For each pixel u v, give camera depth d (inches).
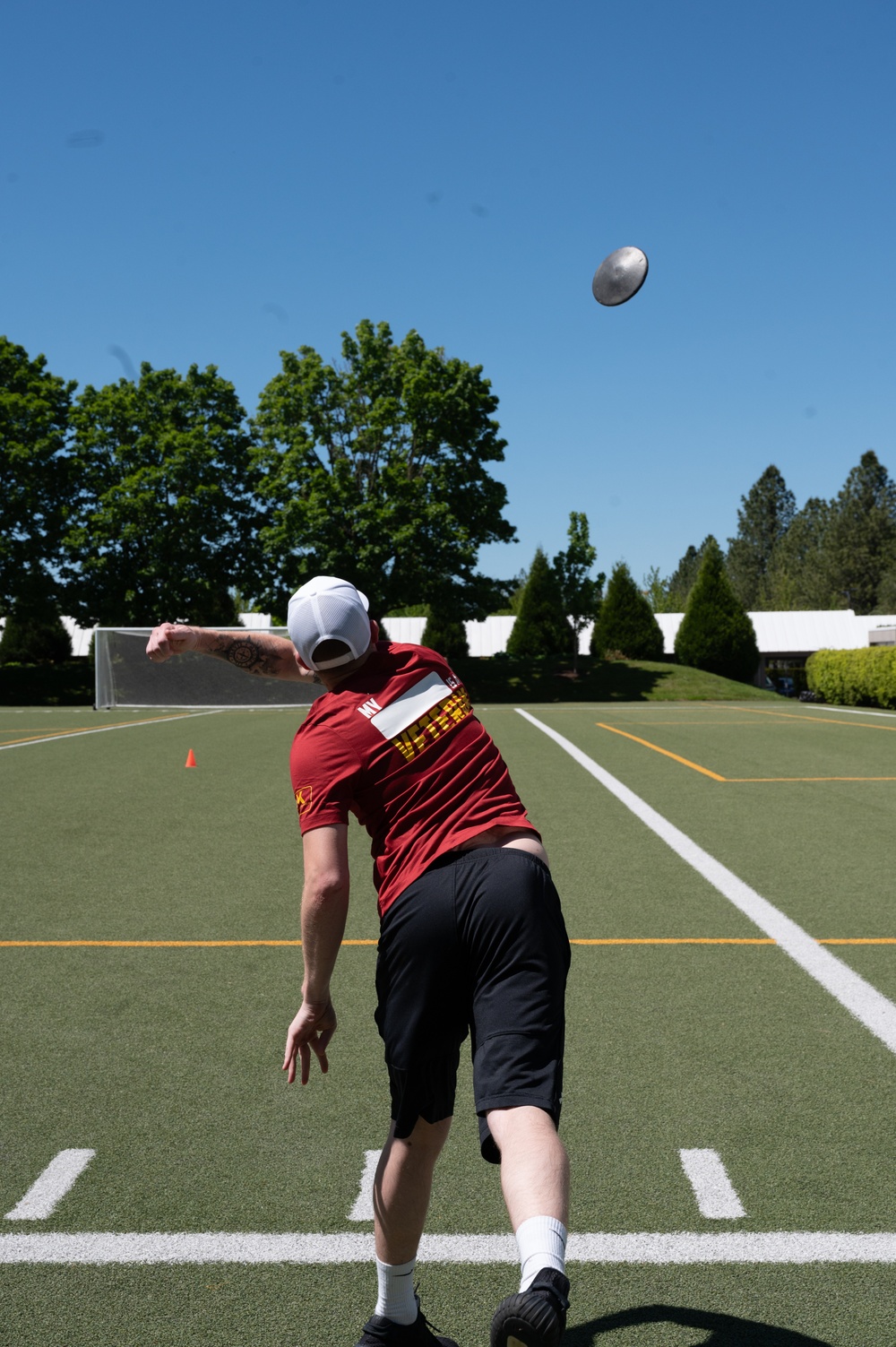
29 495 1707.7
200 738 780.0
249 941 228.4
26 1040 168.9
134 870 302.5
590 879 282.0
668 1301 97.4
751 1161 125.0
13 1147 130.6
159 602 1724.9
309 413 1736.0
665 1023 173.8
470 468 1769.2
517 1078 74.9
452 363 1765.5
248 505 1786.4
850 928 231.3
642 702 1686.8
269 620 1790.1
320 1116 139.4
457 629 2145.7
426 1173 86.0
